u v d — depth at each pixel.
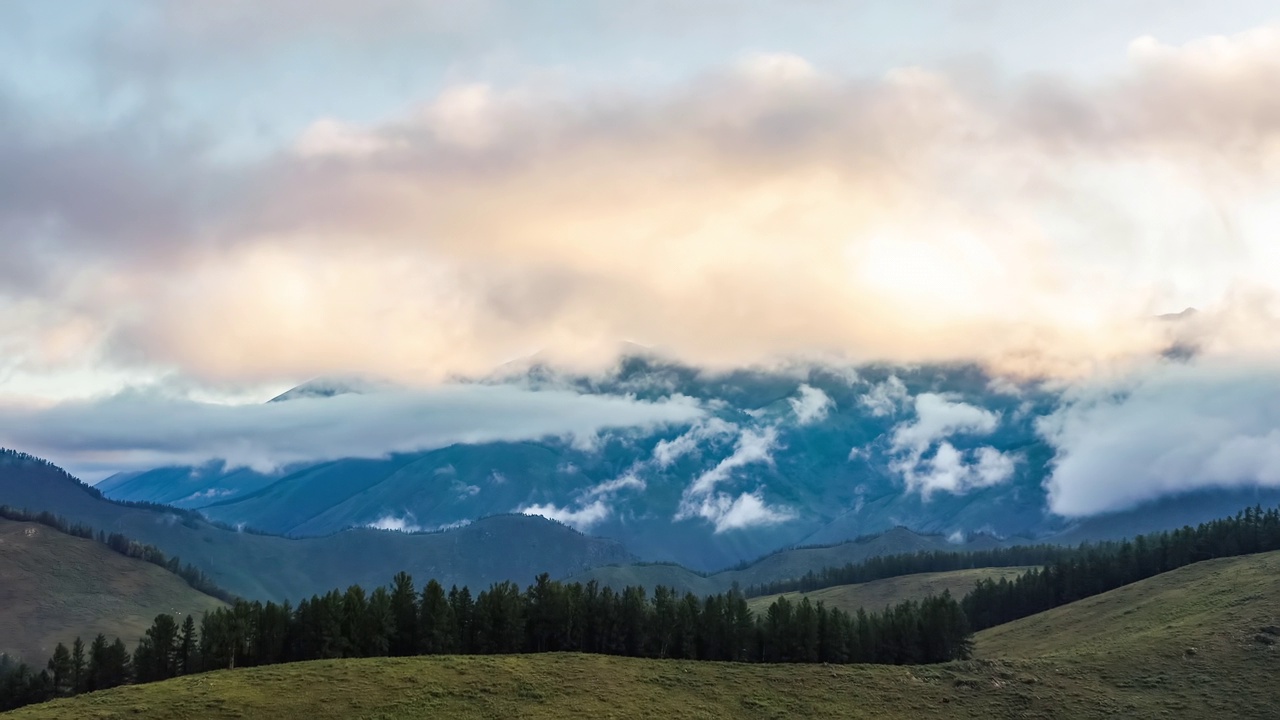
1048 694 138.38
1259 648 144.88
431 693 128.50
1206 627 157.88
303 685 129.25
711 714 129.62
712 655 171.88
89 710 117.62
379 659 145.25
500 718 121.69
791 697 138.50
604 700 130.75
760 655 171.12
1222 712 129.75
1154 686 139.38
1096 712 132.62
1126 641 160.50
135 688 128.50
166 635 164.38
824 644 171.25
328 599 165.75
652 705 130.62
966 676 146.25
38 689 166.62
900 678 146.50
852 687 142.75
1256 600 167.38
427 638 167.62
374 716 119.75
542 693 131.62
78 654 169.62
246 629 163.12
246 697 123.50
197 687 127.31
